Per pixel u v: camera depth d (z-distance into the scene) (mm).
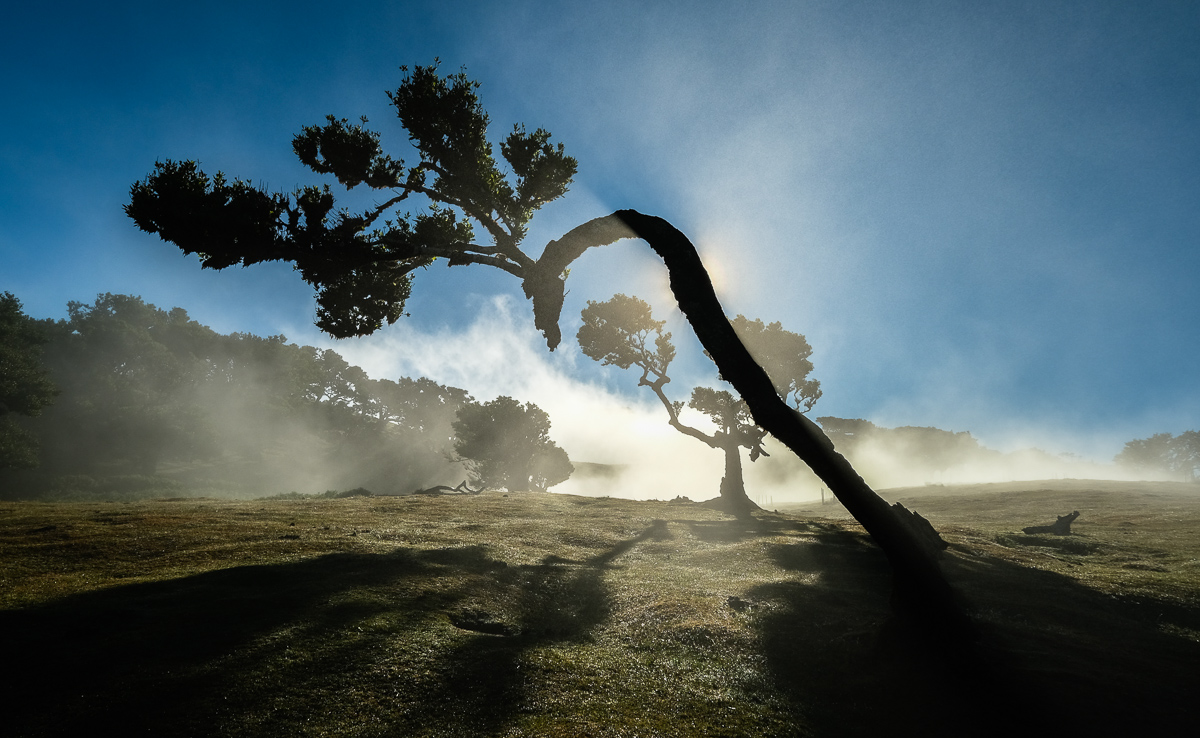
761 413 8016
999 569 18016
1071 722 6840
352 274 20938
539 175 18391
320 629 9227
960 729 6715
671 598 13102
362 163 18812
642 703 7492
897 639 8680
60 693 6762
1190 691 7836
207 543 16859
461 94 17797
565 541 22547
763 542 23203
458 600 12086
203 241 16516
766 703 7543
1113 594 14219
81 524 20688
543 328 10445
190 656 7883
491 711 7055
